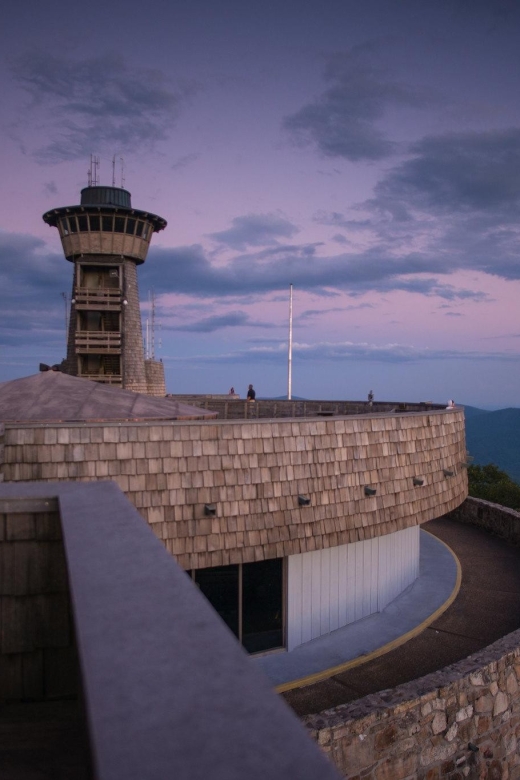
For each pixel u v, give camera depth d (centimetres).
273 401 2475
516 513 2069
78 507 278
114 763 83
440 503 1478
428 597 1573
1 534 337
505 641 1138
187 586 162
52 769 242
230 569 1253
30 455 955
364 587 1457
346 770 854
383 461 1312
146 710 97
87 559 189
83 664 115
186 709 98
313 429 1194
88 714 97
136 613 142
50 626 341
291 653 1269
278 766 83
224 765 83
